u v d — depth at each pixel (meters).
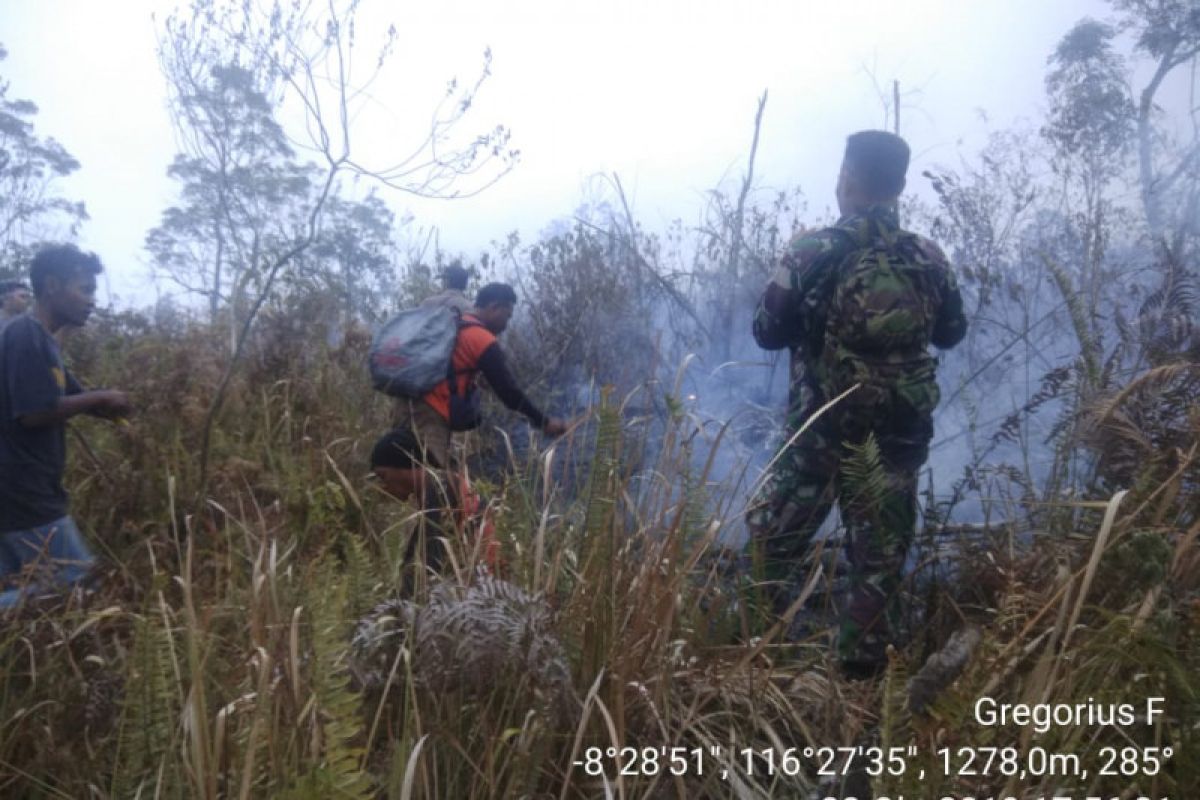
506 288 4.23
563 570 2.75
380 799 2.24
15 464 3.49
